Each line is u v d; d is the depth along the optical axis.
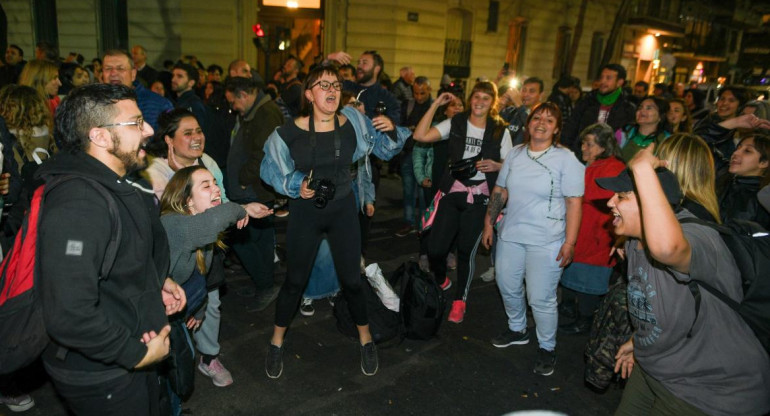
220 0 11.27
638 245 1.94
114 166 1.72
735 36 33.50
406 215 6.07
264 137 3.85
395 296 3.75
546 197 3.17
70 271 1.48
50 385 3.06
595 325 2.96
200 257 2.50
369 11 11.88
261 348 3.59
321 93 2.79
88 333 1.52
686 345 1.83
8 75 7.87
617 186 1.85
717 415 1.79
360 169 3.52
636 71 23.83
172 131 2.88
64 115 1.61
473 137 3.87
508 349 3.72
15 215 3.18
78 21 12.02
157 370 2.14
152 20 11.47
